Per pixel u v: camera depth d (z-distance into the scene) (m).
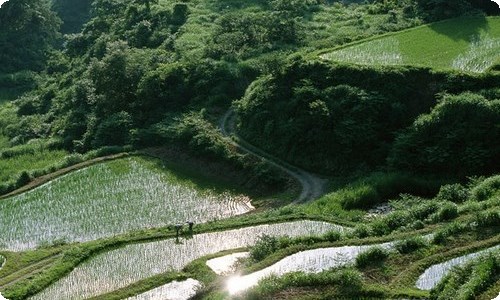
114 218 31.92
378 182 31.17
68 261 24.78
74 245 28.05
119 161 40.25
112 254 25.58
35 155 46.06
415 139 32.47
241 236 26.55
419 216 24.30
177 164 39.28
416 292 18.50
